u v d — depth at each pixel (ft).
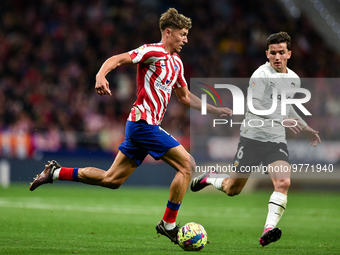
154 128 40.34
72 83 153.58
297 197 113.70
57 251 35.68
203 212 77.77
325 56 187.93
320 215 75.92
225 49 177.58
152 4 180.34
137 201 91.91
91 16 170.81
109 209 76.79
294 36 187.93
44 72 154.92
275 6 195.11
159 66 40.34
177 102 151.02
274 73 44.14
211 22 182.80
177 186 40.34
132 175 131.85
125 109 153.28
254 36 184.03
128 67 160.04
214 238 48.78
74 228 52.75
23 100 145.18
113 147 130.31
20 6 167.53
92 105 149.59
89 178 42.22
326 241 47.16
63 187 123.85
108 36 167.53
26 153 124.26
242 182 46.88
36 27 164.55
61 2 171.01
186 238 37.70
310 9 194.29
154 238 46.78
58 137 126.31
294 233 54.13
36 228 51.26
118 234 49.14
